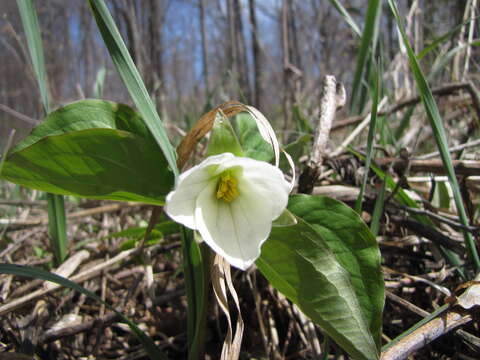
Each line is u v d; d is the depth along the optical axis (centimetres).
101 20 18
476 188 35
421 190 40
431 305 27
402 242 28
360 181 33
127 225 47
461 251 26
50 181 20
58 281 19
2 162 18
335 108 30
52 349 26
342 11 37
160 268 38
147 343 21
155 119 18
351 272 20
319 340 26
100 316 27
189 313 21
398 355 18
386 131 49
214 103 88
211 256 20
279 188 18
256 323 29
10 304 25
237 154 19
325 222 21
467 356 21
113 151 19
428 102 25
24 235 40
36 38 22
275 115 102
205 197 19
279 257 20
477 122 41
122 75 18
